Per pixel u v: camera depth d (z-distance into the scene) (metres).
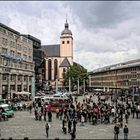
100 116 53.09
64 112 52.53
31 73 141.00
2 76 107.62
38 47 185.25
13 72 117.88
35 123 52.09
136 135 40.72
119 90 191.00
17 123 52.09
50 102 74.94
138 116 63.09
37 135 39.81
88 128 46.75
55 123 52.22
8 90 112.50
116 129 36.22
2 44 110.25
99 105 62.34
